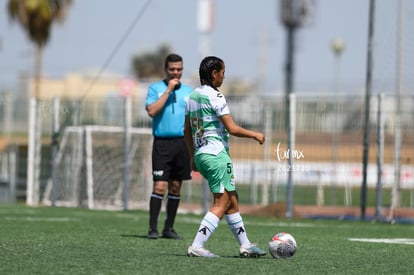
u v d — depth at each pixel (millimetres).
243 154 54219
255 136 23797
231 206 24281
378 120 46812
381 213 47719
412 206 47812
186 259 23297
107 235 31828
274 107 50844
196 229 37000
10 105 68875
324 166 52938
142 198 56781
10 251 24703
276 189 53000
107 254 24344
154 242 29312
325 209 52844
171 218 31703
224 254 25328
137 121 56688
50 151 58969
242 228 24281
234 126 23750
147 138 56969
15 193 62562
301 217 49656
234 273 20484
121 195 56062
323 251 27062
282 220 46625
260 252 24188
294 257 24703
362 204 47281
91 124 57281
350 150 52844
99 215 46781
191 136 24875
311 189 53750
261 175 53438
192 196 54906
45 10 111438
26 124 68188
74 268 20969
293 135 49844
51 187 58469
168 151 31500
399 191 47875
